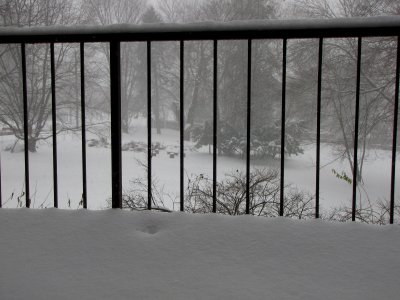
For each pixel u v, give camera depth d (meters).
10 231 1.58
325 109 14.60
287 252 1.41
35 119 17.41
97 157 17.44
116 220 1.62
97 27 1.69
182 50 1.76
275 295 1.24
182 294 1.25
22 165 15.36
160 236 1.52
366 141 14.45
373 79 13.00
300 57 14.11
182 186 1.83
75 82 18.08
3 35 1.75
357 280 1.29
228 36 1.64
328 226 1.53
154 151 18.72
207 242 1.47
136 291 1.27
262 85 19.33
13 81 15.75
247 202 1.81
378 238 1.46
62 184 12.18
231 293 1.25
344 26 1.54
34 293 1.27
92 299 1.25
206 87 24.81
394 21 1.50
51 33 1.72
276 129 17.36
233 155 18.16
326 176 13.77
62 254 1.45
